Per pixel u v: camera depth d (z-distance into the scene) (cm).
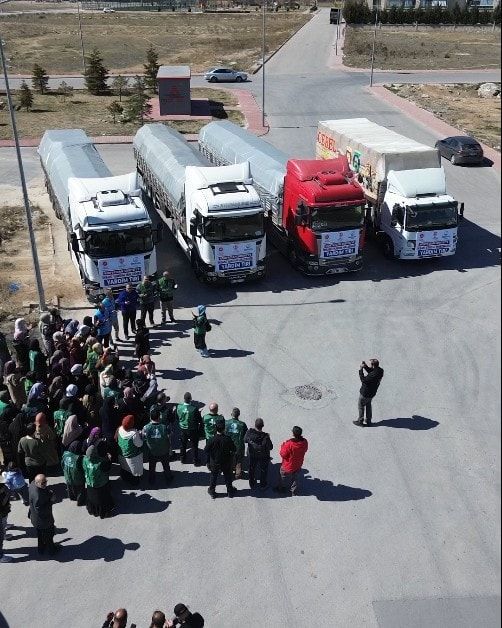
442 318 1856
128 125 4225
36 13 12412
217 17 11762
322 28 9944
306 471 1249
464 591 988
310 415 1422
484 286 2052
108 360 1360
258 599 975
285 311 1903
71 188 2009
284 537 1090
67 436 1161
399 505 1162
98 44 8162
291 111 4650
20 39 8481
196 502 1169
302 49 7856
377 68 6581
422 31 9694
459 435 1353
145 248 1889
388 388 1523
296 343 1725
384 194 2217
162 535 1094
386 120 4366
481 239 2427
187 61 7062
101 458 1083
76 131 2850
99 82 5266
